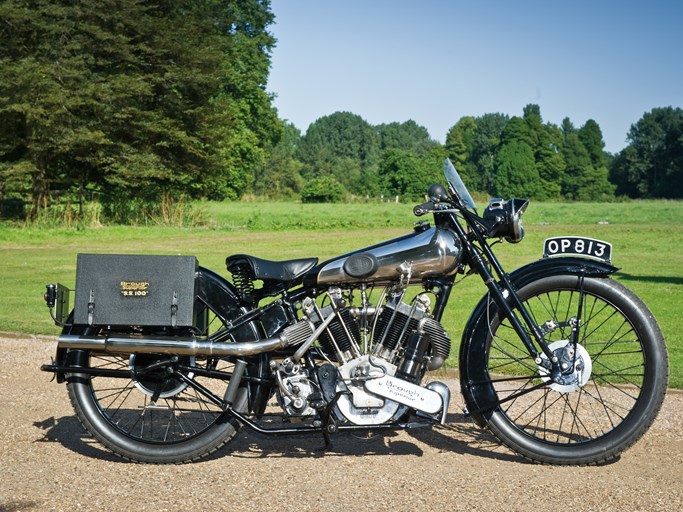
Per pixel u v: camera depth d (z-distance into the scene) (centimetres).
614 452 436
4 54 3484
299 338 435
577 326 446
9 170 3384
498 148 13688
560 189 13488
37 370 688
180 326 437
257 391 448
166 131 3688
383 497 395
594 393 591
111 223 3538
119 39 3519
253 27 6594
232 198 7344
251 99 6744
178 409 454
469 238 459
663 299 1151
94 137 3438
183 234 3062
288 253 2159
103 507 382
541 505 385
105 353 455
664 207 5562
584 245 452
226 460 457
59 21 3434
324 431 432
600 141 14062
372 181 9494
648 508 381
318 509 379
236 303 453
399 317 436
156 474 432
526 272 452
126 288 438
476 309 461
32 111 3275
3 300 1180
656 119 13288
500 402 447
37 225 3322
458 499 392
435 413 437
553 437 486
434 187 448
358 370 429
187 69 3775
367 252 438
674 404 572
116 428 449
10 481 418
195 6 4097
